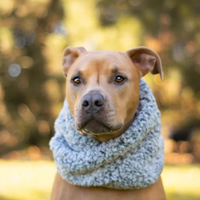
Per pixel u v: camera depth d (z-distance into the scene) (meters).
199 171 7.53
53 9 11.88
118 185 3.11
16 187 6.26
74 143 3.21
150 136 3.24
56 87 11.72
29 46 12.67
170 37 12.00
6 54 11.81
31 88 12.35
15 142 13.14
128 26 10.50
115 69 3.14
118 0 11.86
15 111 12.70
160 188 3.35
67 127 3.28
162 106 13.18
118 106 3.08
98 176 3.11
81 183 3.16
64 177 3.23
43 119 12.85
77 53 3.56
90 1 11.02
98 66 3.18
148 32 10.98
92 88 3.00
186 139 15.31
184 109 13.84
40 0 11.32
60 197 3.32
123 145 3.08
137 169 3.11
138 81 3.33
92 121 2.90
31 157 13.01
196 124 14.78
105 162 3.09
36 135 13.56
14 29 12.12
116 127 3.00
